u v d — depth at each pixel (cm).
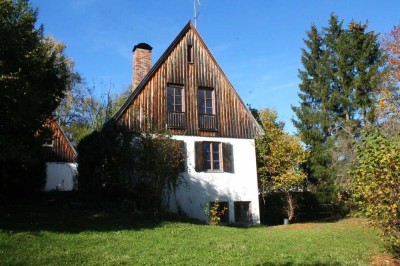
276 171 2491
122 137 1891
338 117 3206
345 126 2630
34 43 1591
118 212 1683
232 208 2173
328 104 3284
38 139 1481
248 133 2344
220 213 2100
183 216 1920
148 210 1755
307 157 2783
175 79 2216
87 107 4306
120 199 1886
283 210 2498
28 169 2070
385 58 3070
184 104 2197
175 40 2266
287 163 2512
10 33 1391
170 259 990
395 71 2914
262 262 1011
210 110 2286
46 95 1552
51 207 1681
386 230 1021
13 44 1398
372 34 3178
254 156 2325
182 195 2044
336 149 2361
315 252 1160
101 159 2009
